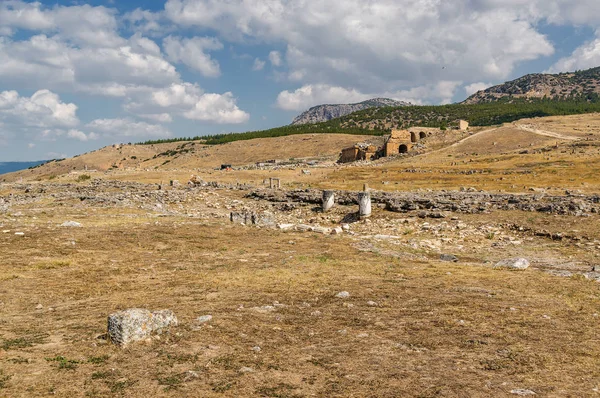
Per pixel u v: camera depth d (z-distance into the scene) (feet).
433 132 456.04
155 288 45.73
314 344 29.50
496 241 85.97
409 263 61.52
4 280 47.26
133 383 22.94
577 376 24.14
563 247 76.74
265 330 32.27
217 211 145.38
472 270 56.85
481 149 361.71
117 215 108.78
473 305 39.22
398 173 265.13
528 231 90.17
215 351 27.86
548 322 34.09
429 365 25.79
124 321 28.96
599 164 235.20
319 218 128.26
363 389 22.48
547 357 26.91
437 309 37.93
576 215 94.58
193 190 175.42
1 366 24.67
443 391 22.17
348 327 33.19
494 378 23.89
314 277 51.13
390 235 96.27
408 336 31.07
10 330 31.65
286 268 56.13
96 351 27.48
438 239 90.22
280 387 22.70
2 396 20.98
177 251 67.31
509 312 36.86
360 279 50.47
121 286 46.52
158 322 31.37
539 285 47.70
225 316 35.35
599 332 31.81
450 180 222.48
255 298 41.73
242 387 22.63
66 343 28.91
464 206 112.06
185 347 28.40
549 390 22.33
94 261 58.49
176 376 23.89
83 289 44.80
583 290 45.39
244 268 56.03
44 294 42.50
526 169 240.12
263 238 80.53
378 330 32.45
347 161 425.28
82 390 21.97
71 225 85.92
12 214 103.91
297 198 151.23
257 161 605.31
